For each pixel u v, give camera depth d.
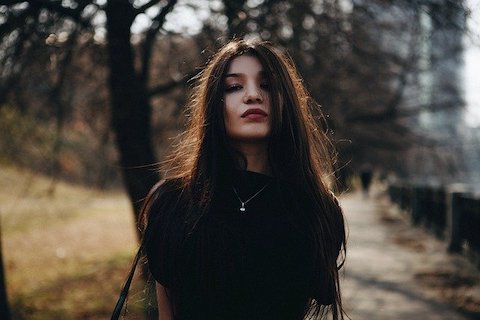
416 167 29.53
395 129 21.53
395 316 6.84
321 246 2.02
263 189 2.03
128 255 13.55
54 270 12.00
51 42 6.34
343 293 8.09
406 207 20.73
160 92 7.40
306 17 7.11
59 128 7.24
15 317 8.02
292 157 2.11
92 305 8.70
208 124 2.07
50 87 6.96
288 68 2.17
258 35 6.37
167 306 2.09
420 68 15.47
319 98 7.20
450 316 6.83
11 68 6.40
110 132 7.10
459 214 11.75
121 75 6.33
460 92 17.73
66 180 32.81
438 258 11.16
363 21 8.60
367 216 21.47
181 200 1.99
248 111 2.04
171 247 1.94
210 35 6.67
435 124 21.69
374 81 14.41
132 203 6.61
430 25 7.75
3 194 25.55
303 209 2.07
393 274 9.55
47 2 5.81
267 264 1.94
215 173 2.01
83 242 16.81
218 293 1.93
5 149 7.59
